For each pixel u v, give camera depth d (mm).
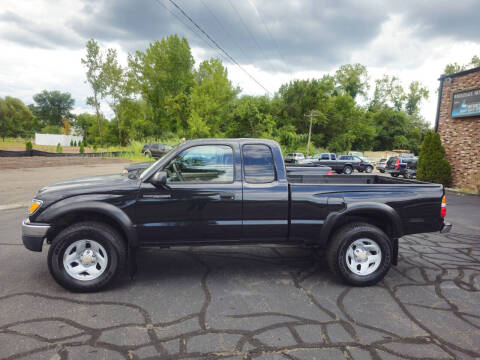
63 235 3229
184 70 52281
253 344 2451
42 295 3252
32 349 2320
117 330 2621
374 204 3705
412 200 3832
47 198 3340
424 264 4496
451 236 6145
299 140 48625
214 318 2859
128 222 3367
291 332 2641
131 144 33688
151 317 2855
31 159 18938
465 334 2668
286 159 30141
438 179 15008
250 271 4082
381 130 71188
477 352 2406
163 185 3453
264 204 3617
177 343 2449
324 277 3934
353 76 75500
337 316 2943
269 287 3594
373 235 3637
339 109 61969
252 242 3693
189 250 4902
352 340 2535
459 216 8297
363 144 67125
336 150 59250
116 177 3807
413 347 2455
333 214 3691
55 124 99562
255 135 43500
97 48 45062
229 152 3686
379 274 3666
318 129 60156
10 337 2473
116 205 3365
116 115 50250
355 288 3615
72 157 21828
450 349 2443
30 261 4219
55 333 2549
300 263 4414
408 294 3475
